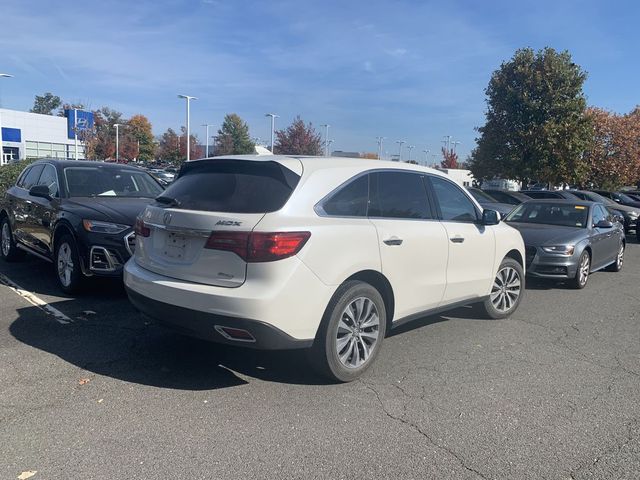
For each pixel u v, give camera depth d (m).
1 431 3.41
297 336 3.91
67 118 59.69
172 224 4.19
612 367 4.96
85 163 7.97
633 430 3.70
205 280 3.97
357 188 4.51
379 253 4.42
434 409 3.93
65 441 3.31
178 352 4.87
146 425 3.54
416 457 3.27
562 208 9.92
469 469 3.16
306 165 4.30
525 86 23.75
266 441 3.39
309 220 4.00
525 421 3.79
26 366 4.43
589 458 3.33
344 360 4.26
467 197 5.84
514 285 6.59
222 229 3.88
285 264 3.79
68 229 6.48
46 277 7.66
